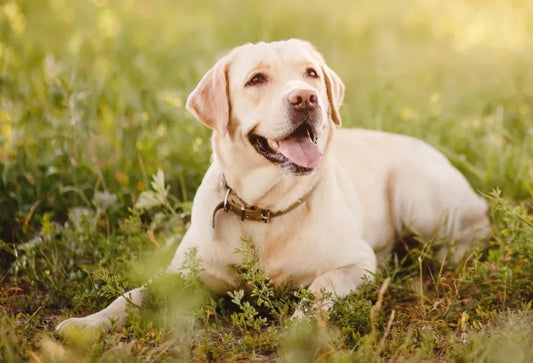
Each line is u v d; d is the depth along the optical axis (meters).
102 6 8.98
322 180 3.62
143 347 3.03
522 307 3.41
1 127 5.25
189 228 3.82
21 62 6.32
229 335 3.02
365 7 10.63
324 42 9.09
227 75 3.59
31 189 4.57
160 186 4.04
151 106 5.71
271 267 3.55
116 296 3.56
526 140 5.20
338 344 2.91
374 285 3.44
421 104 6.36
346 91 6.96
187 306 3.26
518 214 3.68
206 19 9.22
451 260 4.13
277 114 3.33
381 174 4.49
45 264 3.86
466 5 10.68
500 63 7.60
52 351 2.86
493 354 2.80
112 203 4.39
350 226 3.76
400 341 2.99
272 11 9.77
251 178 3.48
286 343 2.89
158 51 7.52
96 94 5.85
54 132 4.97
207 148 5.01
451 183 4.53
